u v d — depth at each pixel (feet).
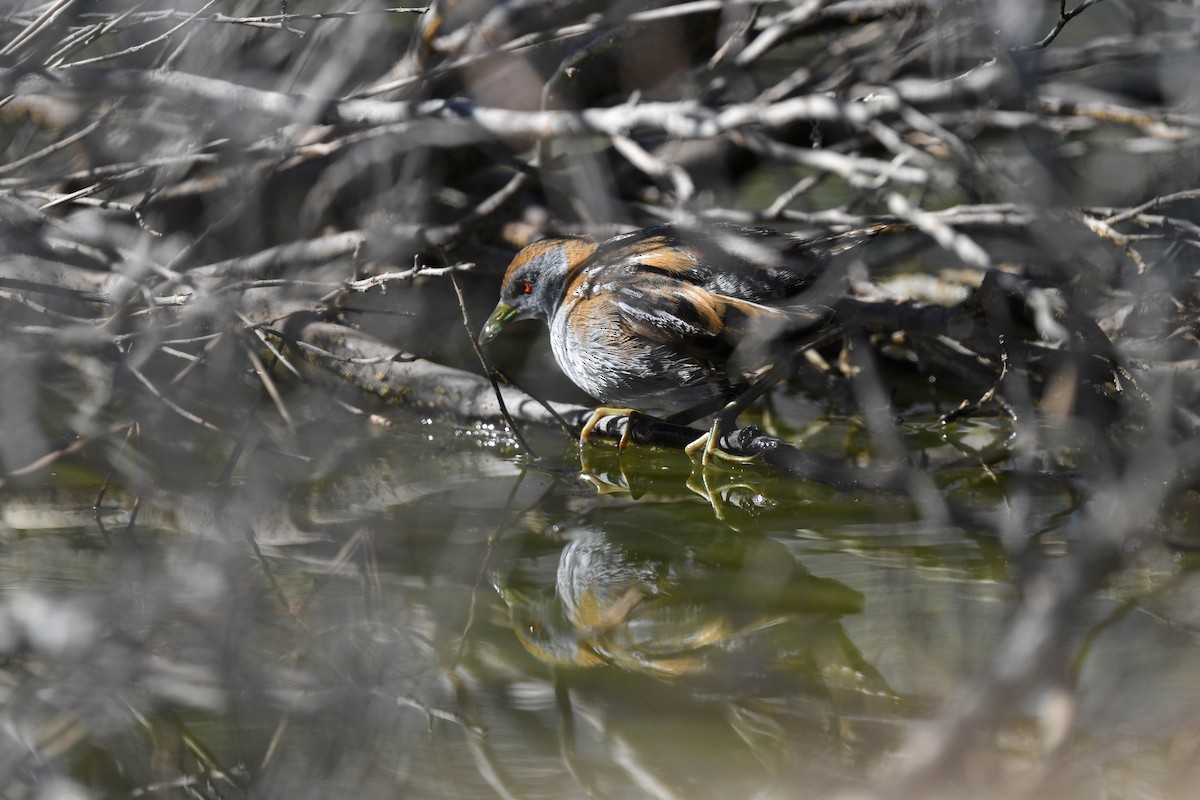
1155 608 25.30
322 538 29.40
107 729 20.68
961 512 31.04
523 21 40.83
